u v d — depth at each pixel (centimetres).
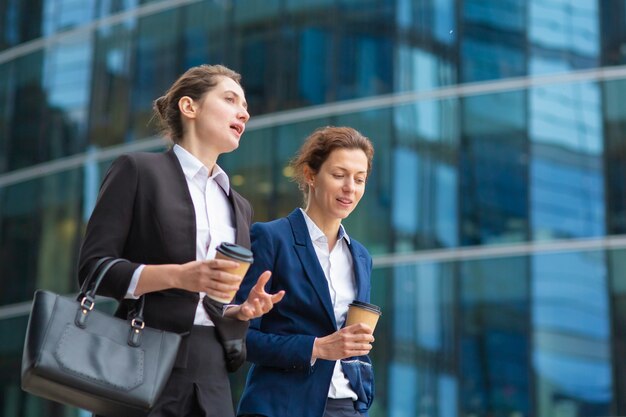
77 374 387
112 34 2117
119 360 398
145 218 440
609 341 1634
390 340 1714
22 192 2147
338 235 540
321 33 1895
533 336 1656
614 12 1766
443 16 1822
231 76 483
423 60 1816
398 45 1836
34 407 2014
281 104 1898
